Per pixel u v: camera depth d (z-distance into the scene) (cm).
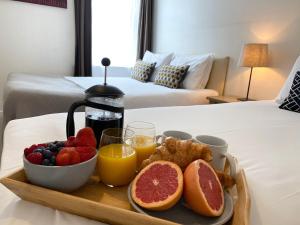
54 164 53
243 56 240
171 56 344
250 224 55
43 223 50
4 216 51
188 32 346
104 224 51
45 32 355
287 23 231
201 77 294
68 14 369
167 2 380
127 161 63
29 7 336
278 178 72
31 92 187
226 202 56
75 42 376
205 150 61
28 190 52
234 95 287
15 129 100
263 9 250
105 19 394
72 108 76
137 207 51
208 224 49
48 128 103
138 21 419
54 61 371
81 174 55
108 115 83
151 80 339
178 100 248
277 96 222
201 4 321
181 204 55
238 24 277
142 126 79
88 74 385
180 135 81
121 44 415
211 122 129
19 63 345
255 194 64
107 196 59
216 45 306
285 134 115
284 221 57
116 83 284
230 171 68
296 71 195
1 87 337
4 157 77
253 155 89
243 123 131
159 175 57
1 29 323
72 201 50
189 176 54
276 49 242
